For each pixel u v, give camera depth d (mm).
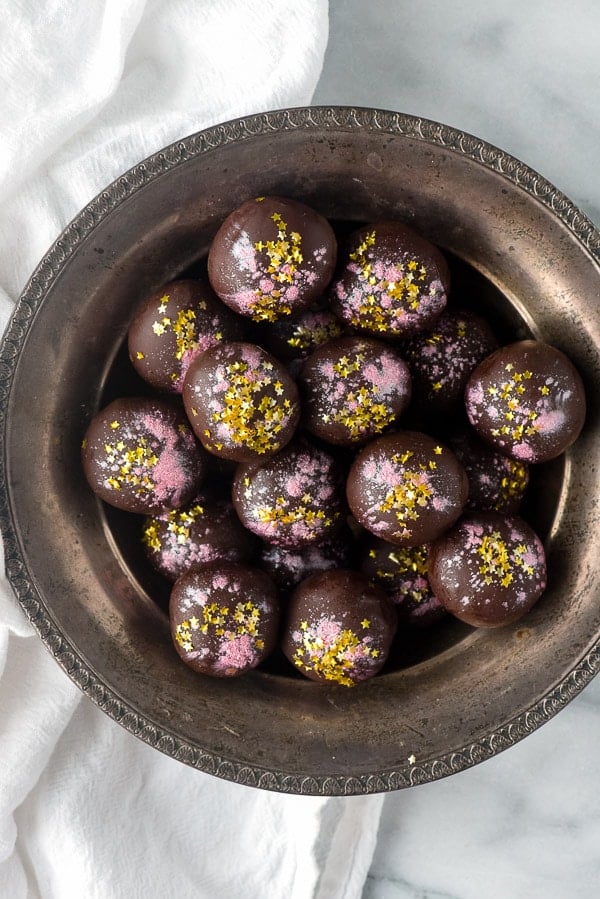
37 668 452
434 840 479
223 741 412
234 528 426
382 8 461
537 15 460
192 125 448
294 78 440
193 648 404
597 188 463
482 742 409
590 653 405
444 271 411
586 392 418
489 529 403
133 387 435
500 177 404
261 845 469
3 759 446
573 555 418
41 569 413
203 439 398
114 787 463
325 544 433
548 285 420
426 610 426
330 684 422
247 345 397
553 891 476
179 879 463
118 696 412
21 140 438
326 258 399
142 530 432
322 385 404
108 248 412
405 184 416
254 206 398
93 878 455
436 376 419
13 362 407
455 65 462
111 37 437
